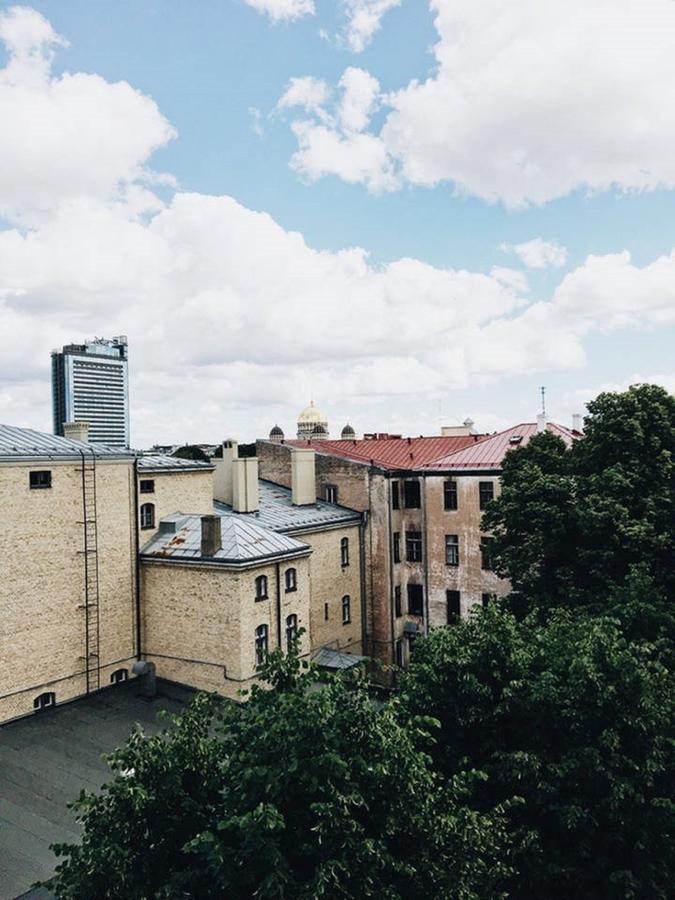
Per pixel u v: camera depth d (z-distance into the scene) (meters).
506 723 13.99
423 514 40.62
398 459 45.28
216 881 9.09
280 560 27.00
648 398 26.72
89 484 25.44
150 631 27.27
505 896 10.96
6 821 16.75
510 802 11.26
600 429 26.56
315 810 8.66
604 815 12.91
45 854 15.63
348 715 10.21
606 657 13.40
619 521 23.50
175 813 10.13
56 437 26.72
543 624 24.03
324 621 36.12
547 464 29.78
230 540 26.48
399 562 40.88
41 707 23.66
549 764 12.81
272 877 8.26
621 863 13.19
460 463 40.09
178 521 29.09
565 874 12.55
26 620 23.16
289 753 9.57
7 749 20.55
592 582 24.53
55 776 19.12
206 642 25.81
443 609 40.16
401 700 12.56
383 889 9.08
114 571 26.45
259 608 26.12
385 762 9.75
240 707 12.22
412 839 10.16
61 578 24.39
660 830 13.05
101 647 25.81
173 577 26.62
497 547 28.75
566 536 25.94
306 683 11.66
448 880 9.73
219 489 35.91
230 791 9.94
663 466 24.97
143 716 23.56
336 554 37.47
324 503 40.31
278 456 42.84
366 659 12.08
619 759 12.62
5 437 24.42
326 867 8.35
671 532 23.89
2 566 22.41
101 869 8.91
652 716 12.93
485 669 14.07
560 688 13.56
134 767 10.34
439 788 10.95
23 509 23.14
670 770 13.43
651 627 18.53
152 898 9.33
